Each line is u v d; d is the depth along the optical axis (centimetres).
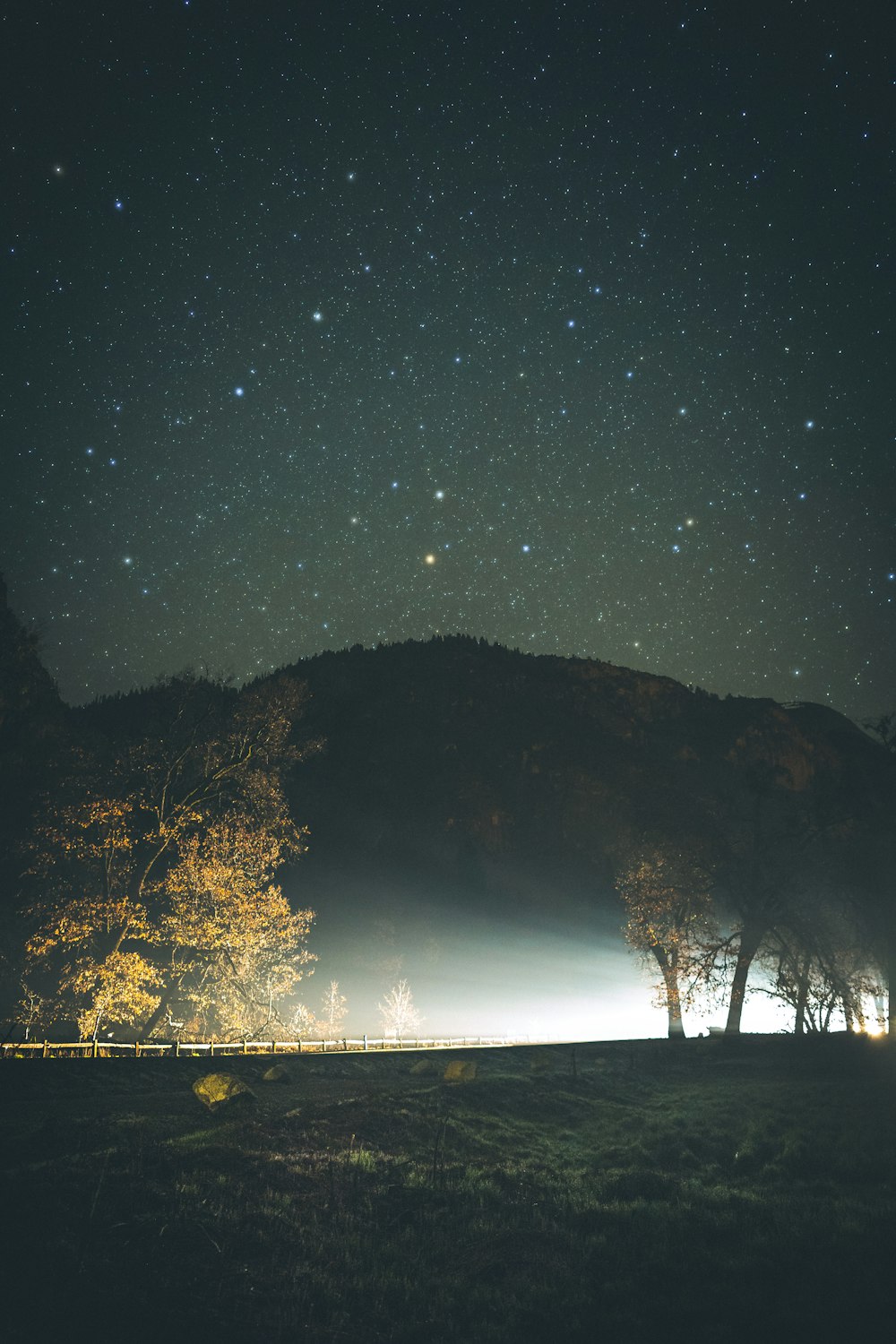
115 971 3538
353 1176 1845
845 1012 4369
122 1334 1164
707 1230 1783
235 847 3938
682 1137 2494
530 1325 1373
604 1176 2109
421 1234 1659
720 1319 1411
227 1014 3897
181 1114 2053
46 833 3728
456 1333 1320
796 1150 2330
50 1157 1639
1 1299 1177
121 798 3853
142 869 4000
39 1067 2377
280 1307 1314
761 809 4669
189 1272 1351
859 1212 1880
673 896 4550
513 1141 2330
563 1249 1677
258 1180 1717
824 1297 1476
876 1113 2759
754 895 4512
